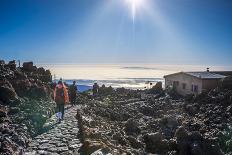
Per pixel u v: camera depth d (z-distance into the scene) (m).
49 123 19.62
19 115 18.34
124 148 19.22
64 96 21.56
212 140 27.00
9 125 16.11
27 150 13.60
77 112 24.19
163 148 24.41
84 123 19.14
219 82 53.84
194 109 45.03
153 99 56.16
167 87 66.19
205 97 49.38
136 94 60.28
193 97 52.19
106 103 43.41
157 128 33.03
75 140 15.28
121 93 61.53
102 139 16.06
